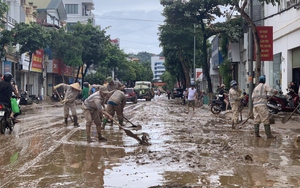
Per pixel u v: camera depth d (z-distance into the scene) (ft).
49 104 123.54
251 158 24.80
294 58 73.67
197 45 161.79
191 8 107.04
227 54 127.44
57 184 19.06
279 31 79.56
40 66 156.04
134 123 50.52
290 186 18.39
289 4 72.84
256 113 36.50
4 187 18.54
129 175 20.89
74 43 158.61
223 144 31.58
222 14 107.96
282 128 44.50
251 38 61.62
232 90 44.75
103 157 25.99
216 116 64.64
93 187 18.54
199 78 183.52
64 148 29.71
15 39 117.08
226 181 19.40
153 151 28.17
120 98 43.98
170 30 131.64
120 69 265.34
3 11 93.50
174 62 185.57
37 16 165.07
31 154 27.14
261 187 18.25
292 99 60.85
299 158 25.41
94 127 44.78
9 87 39.50
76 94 46.60
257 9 92.89
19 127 45.42
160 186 18.66
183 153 27.25
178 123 50.88
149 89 169.17
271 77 88.02
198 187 18.38
